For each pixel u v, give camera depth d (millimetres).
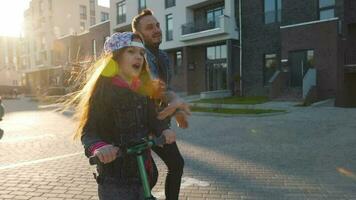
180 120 2803
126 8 36281
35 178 6062
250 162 6898
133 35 2373
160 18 32406
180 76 32062
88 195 5137
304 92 19938
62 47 51688
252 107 18688
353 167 6332
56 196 5109
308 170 6199
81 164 7070
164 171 6305
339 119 13023
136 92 2373
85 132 2303
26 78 65688
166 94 2799
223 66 29078
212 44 29641
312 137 9586
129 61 2328
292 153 7637
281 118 14047
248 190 5160
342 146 8242
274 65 25047
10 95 45062
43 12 58312
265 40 25281
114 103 2307
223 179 5742
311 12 22641
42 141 10148
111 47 2338
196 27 28844
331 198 4750
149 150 2473
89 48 45750
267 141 9211
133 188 2334
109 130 2350
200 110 17859
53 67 54625
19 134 11781
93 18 61281
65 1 57500
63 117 17844
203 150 8227
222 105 20344
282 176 5852
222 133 10852
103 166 2324
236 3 26906
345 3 21328
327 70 20188
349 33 22188
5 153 8406
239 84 26797
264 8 25297
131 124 2336
